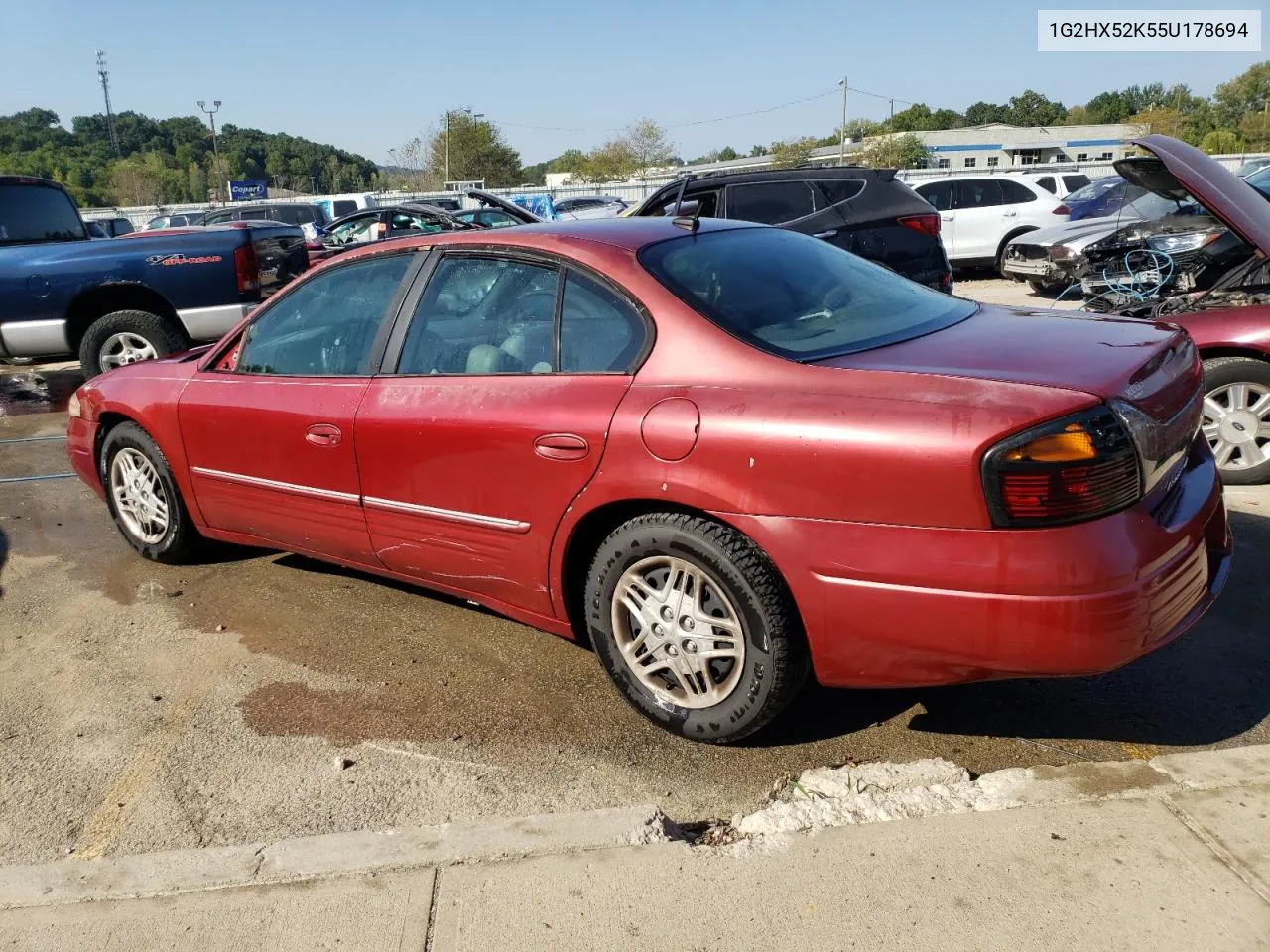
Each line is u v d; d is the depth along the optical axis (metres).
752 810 2.68
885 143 53.34
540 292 3.21
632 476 2.80
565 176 70.44
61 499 5.88
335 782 2.89
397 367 3.53
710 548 2.71
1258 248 4.58
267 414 3.84
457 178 58.75
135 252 8.11
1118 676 3.24
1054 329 2.97
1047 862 2.34
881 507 2.45
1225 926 2.10
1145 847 2.36
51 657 3.79
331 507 3.72
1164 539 2.48
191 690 3.49
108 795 2.87
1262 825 2.40
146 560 4.79
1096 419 2.35
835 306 3.14
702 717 2.89
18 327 8.09
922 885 2.30
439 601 4.17
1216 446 4.94
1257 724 2.92
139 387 4.45
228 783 2.91
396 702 3.35
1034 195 15.34
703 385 2.76
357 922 2.28
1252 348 4.75
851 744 2.96
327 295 3.85
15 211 8.66
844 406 2.52
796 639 2.71
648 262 3.07
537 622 3.31
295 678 3.54
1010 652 2.39
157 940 2.26
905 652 2.52
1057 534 2.32
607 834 2.54
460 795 2.80
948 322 3.14
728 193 9.30
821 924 2.20
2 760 3.08
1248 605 3.67
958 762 2.84
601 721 3.18
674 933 2.20
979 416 2.35
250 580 4.48
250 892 2.40
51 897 2.42
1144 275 6.11
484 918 2.28
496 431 3.12
